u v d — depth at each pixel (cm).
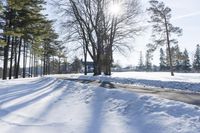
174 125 808
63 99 1530
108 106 1198
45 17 4228
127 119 971
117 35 4166
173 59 6238
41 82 2750
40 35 3928
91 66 8638
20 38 4281
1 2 3008
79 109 1239
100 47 4147
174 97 1364
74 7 4009
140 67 12625
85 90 1705
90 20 4106
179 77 3981
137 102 1101
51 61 8544
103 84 2247
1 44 3056
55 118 1138
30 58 6550
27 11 3619
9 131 961
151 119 895
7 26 3494
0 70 8831
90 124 978
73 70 9238
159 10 5316
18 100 1571
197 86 1917
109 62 4328
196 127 763
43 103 1459
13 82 2761
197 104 1130
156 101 1066
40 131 949
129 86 2092
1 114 1234
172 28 5300
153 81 2469
